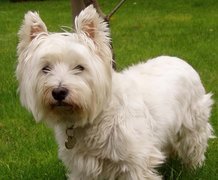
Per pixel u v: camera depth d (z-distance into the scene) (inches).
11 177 53.6
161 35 121.9
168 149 51.6
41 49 40.4
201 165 53.2
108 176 43.8
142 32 127.3
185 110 48.7
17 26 152.9
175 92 47.0
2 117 70.1
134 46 110.0
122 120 42.1
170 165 53.7
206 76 84.0
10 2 221.0
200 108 50.6
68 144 43.1
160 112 44.9
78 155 43.4
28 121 68.2
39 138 62.4
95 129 42.3
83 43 40.6
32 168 54.9
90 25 41.0
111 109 42.1
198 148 51.8
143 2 183.3
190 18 145.6
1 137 63.8
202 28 128.2
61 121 42.7
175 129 47.4
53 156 57.0
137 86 44.9
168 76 47.5
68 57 40.0
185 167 53.4
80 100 39.8
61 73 39.8
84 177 44.9
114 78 43.3
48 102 40.4
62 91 39.1
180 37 118.0
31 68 41.0
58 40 40.4
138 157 42.4
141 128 42.8
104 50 41.3
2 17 174.7
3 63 100.7
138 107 43.2
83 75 40.2
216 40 113.3
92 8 41.1
